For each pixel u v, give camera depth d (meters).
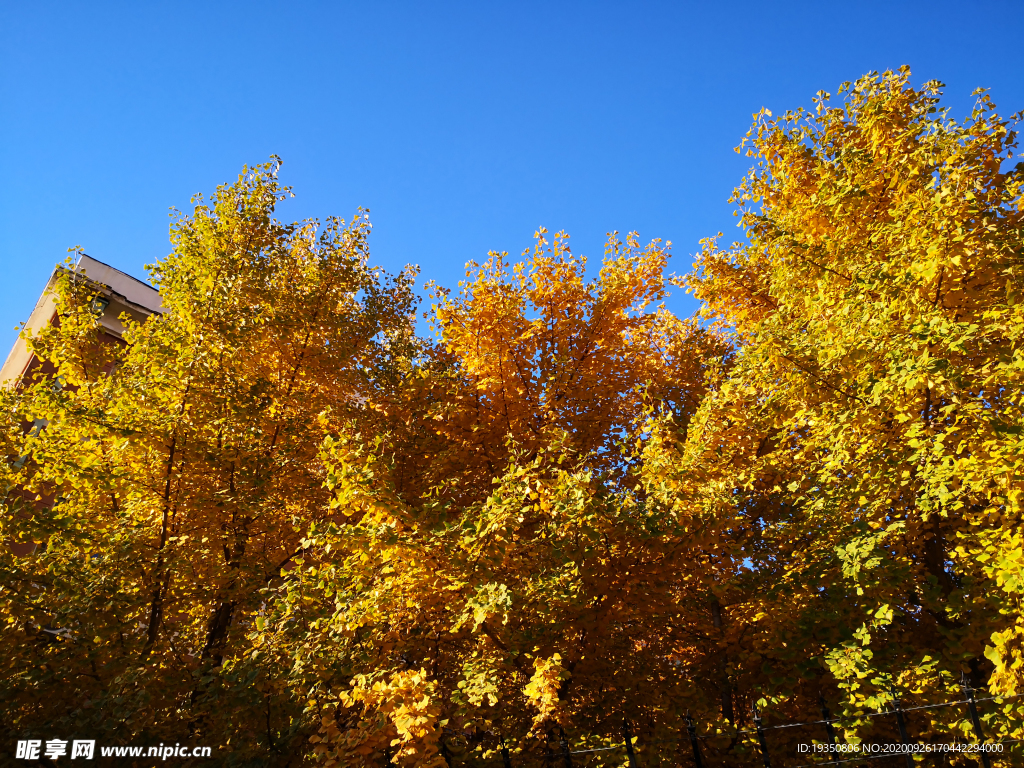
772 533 6.49
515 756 5.16
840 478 6.54
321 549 6.64
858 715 4.47
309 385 8.77
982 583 4.78
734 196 9.08
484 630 5.04
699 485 5.62
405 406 8.31
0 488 5.76
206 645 6.80
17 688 4.85
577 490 5.11
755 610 5.86
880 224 6.55
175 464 6.69
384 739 4.11
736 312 9.15
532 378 8.48
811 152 8.27
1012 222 5.93
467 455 7.95
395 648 5.25
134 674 4.96
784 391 6.53
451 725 5.36
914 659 5.12
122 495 6.89
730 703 6.27
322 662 4.77
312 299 9.00
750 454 7.07
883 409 5.77
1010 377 4.88
